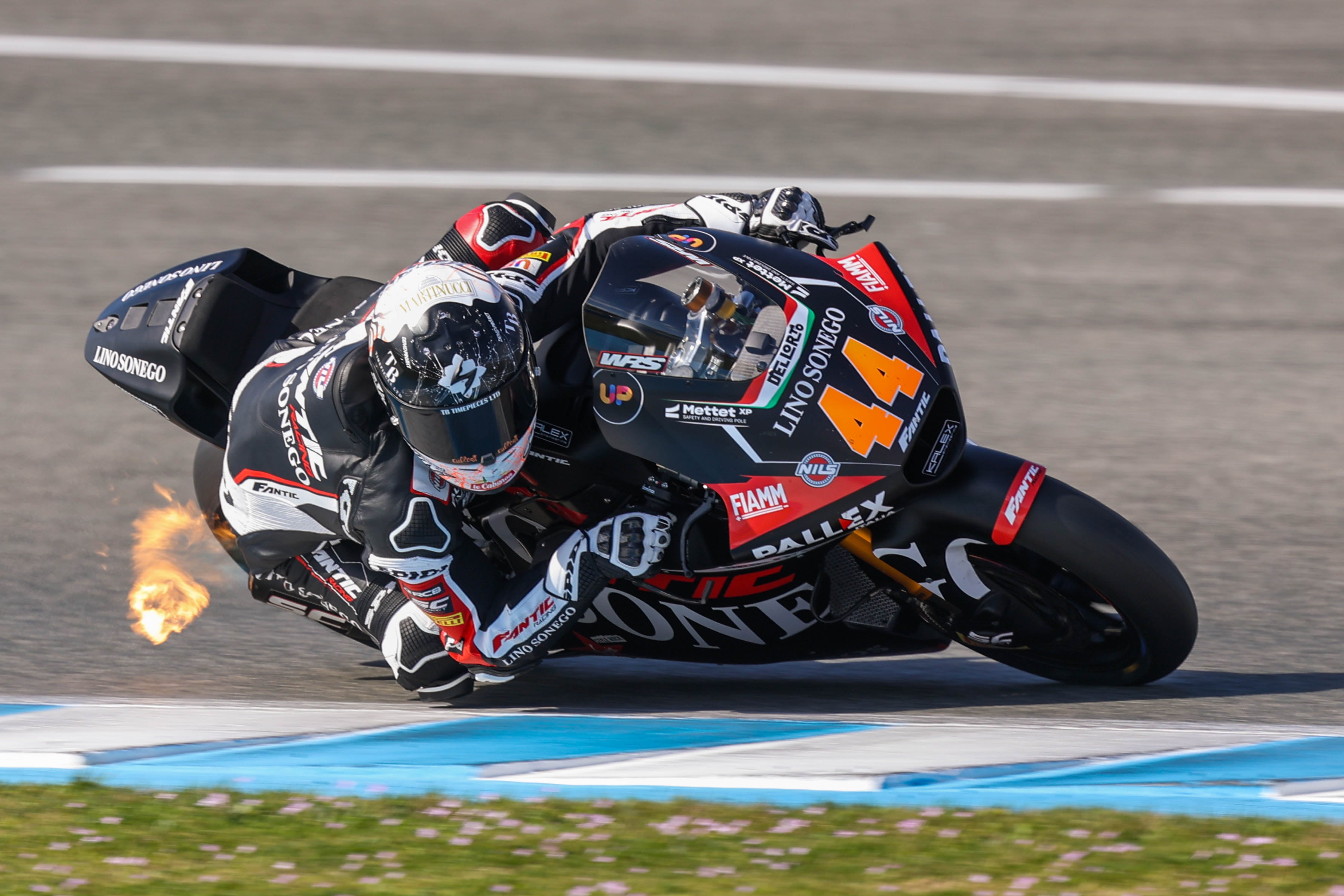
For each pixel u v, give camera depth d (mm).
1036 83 42469
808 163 36531
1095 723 13836
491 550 14562
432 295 12117
